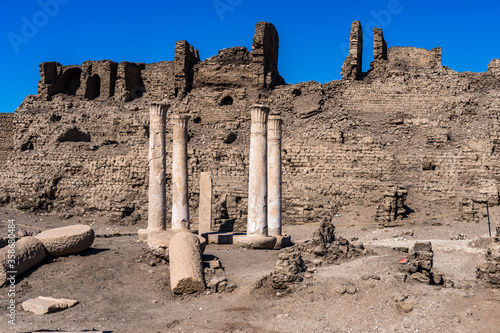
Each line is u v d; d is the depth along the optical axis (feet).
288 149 158.71
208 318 57.57
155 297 65.57
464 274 79.36
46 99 218.59
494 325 50.62
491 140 147.54
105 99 218.79
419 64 206.69
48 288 67.21
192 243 71.15
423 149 156.46
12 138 209.46
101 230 144.46
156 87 219.82
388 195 128.67
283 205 147.64
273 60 218.18
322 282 63.67
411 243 101.45
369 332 52.08
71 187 167.84
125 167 165.89
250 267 77.41
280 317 56.95
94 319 57.36
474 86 190.08
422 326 51.93
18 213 159.74
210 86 211.20
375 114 185.06
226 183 152.97
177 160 104.42
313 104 186.50
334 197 147.54
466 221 124.77
